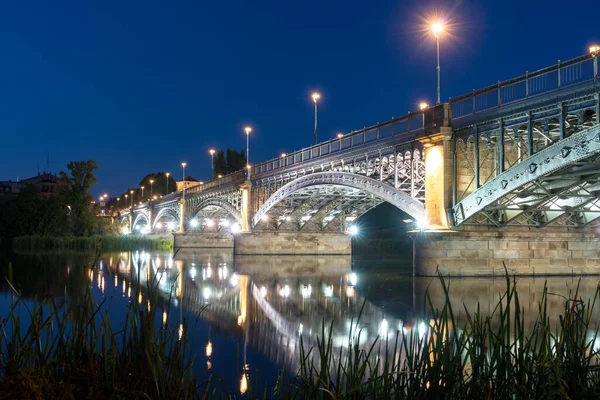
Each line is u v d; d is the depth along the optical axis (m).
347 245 68.88
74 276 35.16
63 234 89.31
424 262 33.12
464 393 6.86
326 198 59.03
